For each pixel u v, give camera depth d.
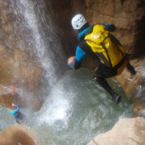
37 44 5.27
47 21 5.21
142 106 3.86
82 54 2.57
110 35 2.60
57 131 4.30
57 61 5.74
